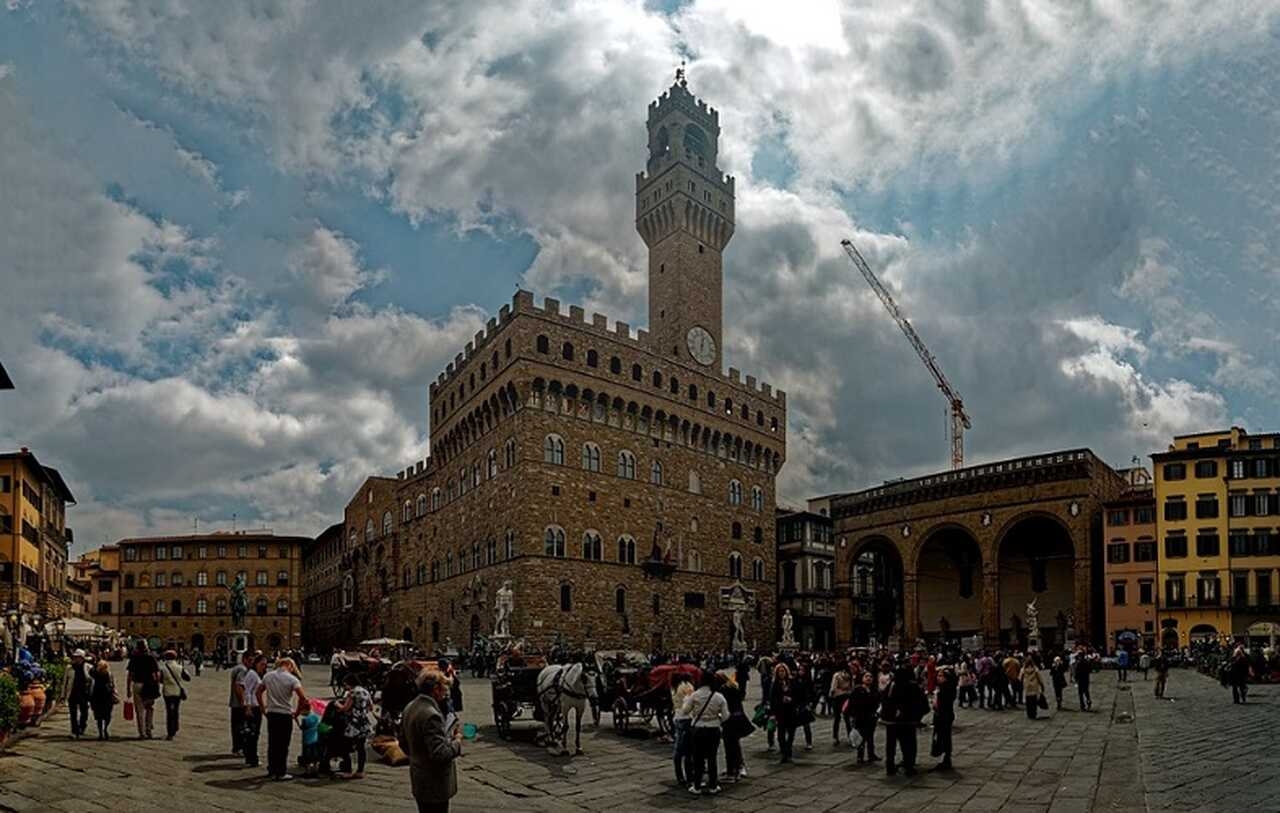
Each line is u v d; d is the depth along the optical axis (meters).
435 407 122.75
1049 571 123.31
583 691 31.53
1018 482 112.81
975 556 130.00
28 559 106.94
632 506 105.25
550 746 32.00
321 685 65.31
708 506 114.94
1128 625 105.69
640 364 108.81
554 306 101.31
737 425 121.00
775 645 119.88
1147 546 106.38
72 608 155.25
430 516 120.88
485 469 105.44
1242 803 21.56
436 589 116.69
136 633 172.88
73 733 31.34
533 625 93.50
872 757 30.06
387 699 28.83
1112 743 33.50
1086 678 47.28
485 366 105.88
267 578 173.75
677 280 120.38
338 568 158.12
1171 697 54.41
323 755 25.53
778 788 25.62
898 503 123.50
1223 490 103.25
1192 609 102.38
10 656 42.06
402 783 24.80
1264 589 100.12
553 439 99.00
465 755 30.84
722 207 127.19
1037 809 22.23
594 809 22.97
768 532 124.00
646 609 104.38
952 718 28.97
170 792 22.59
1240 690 51.25
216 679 70.38
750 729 27.25
